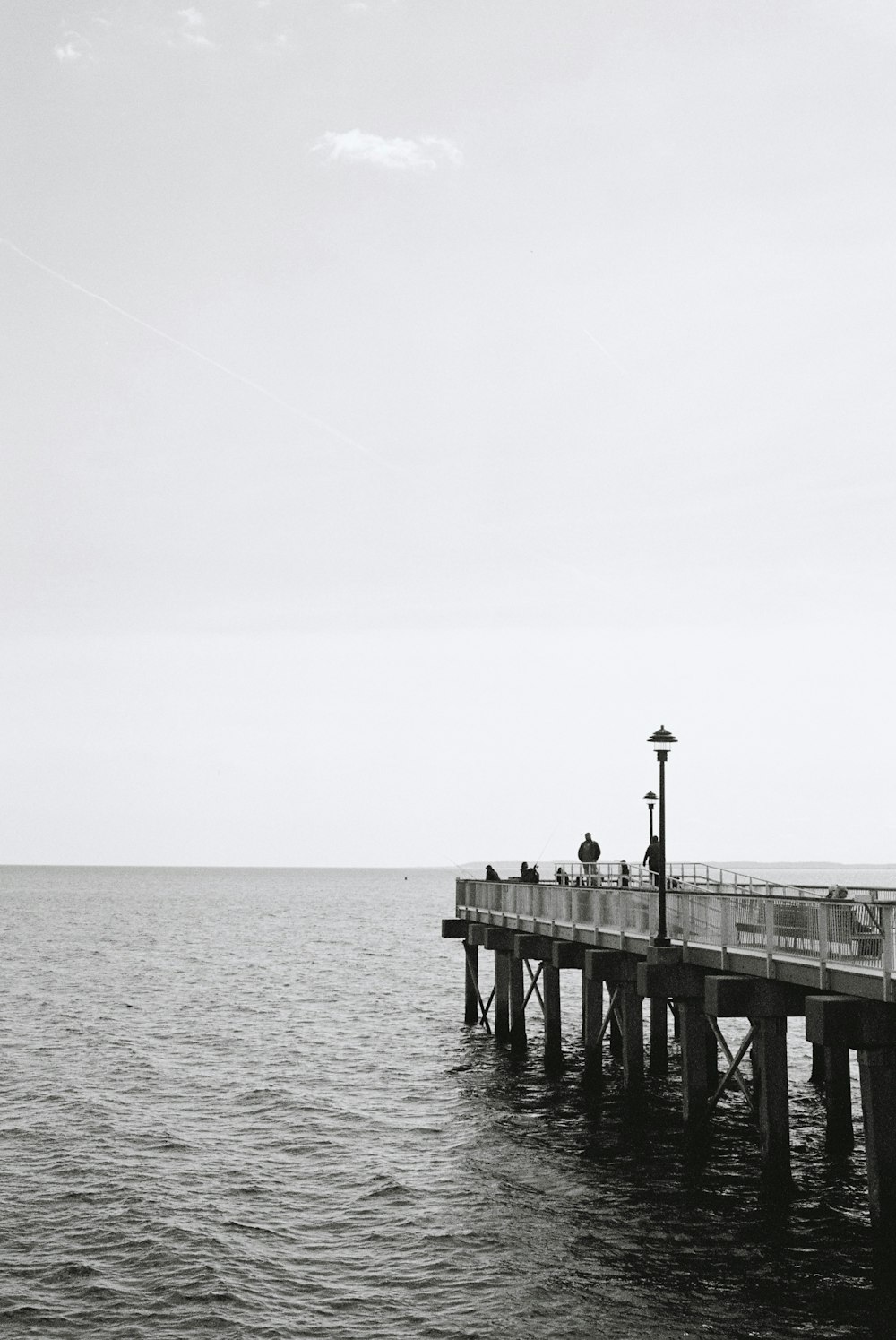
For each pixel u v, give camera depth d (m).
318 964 75.38
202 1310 18.84
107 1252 21.44
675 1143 28.02
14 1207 23.92
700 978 25.00
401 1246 21.67
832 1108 26.42
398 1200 24.39
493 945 40.81
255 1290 19.66
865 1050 18.44
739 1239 21.06
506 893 40.78
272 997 57.66
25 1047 42.25
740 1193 23.78
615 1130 29.38
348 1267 20.72
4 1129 30.22
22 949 84.75
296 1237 22.28
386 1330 18.00
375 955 82.75
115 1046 42.69
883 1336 17.03
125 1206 24.03
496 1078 36.50
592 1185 24.75
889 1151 18.36
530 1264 20.41
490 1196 24.41
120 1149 28.47
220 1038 44.78
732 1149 27.38
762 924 21.98
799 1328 17.36
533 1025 48.16
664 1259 20.25
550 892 35.09
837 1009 18.28
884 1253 18.41
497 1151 27.92
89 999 56.12
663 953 25.45
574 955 32.62
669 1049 41.19
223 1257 21.19
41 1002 54.38
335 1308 18.89
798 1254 20.23
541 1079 36.00
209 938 100.62
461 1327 17.95
